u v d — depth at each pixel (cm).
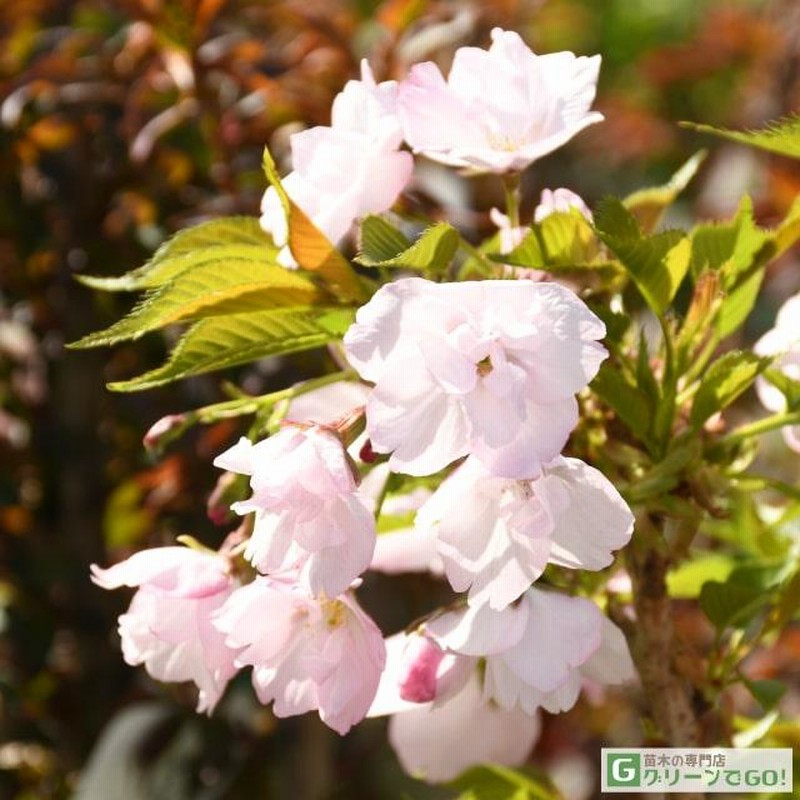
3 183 76
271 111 74
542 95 49
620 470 50
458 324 45
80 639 77
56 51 74
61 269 76
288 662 47
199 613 49
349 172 50
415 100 49
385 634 72
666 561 51
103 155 75
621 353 50
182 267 51
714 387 49
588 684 58
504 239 51
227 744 71
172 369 49
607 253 51
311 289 50
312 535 45
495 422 44
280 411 51
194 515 73
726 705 53
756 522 57
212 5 70
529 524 45
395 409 45
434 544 50
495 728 54
